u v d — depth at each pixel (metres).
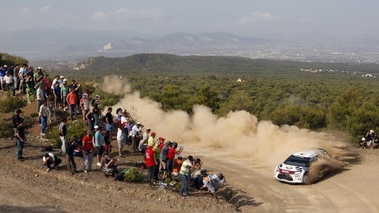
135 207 14.37
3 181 15.35
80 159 18.78
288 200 17.59
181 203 15.14
